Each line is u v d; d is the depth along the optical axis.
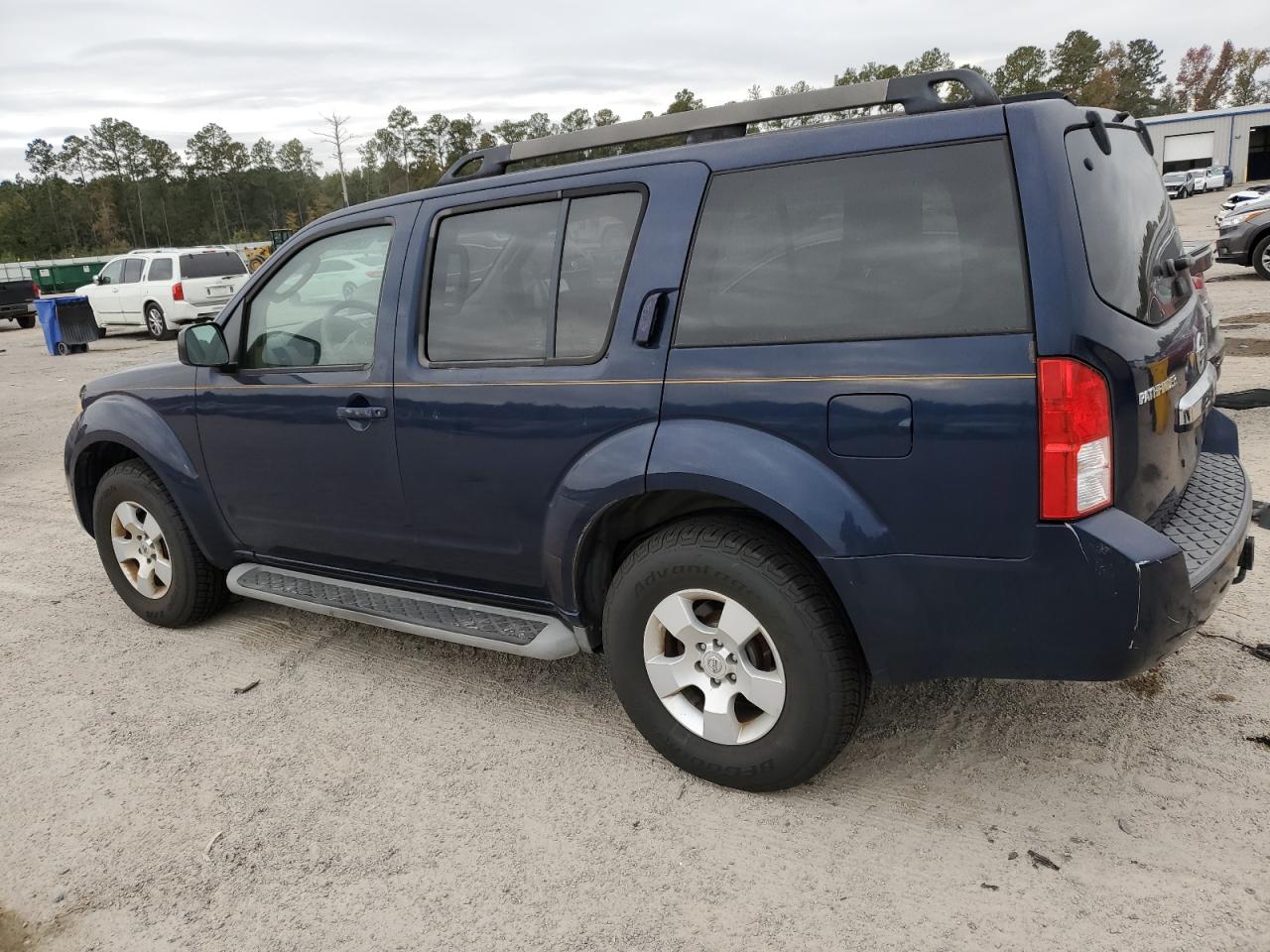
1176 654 3.37
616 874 2.49
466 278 3.13
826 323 2.43
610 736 3.18
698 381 2.60
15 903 2.56
